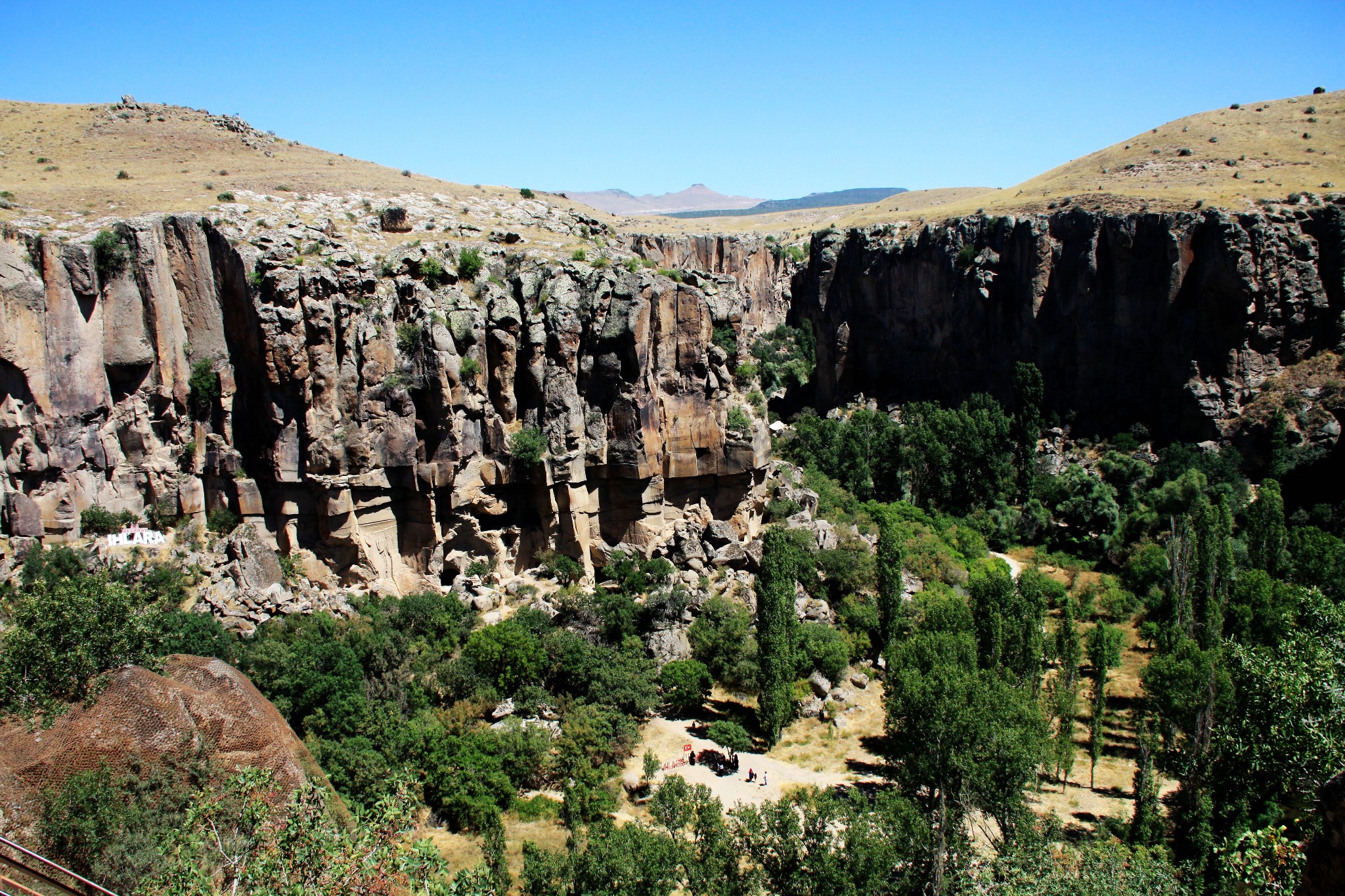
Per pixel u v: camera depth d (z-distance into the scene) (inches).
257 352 3390.7
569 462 3762.3
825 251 7450.8
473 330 3649.1
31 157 4827.8
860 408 6835.6
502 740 2645.2
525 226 4547.2
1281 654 2464.3
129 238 3348.9
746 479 4168.3
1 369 3110.2
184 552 3319.4
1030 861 2047.2
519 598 3612.2
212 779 1801.2
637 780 2711.6
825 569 3969.0
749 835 2048.5
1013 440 5753.0
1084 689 3548.2
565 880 1914.4
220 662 2081.7
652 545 3991.1
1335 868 1043.3
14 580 3053.6
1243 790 2331.4
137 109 5762.8
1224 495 4542.3
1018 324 6496.1
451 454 3602.4
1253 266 5649.6
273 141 5821.9
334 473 3467.0
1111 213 6141.7
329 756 2433.6
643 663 3142.2
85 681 1941.4
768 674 2987.2
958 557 4712.1
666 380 4008.4
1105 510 5083.7
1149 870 1998.0
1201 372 5792.3
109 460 3378.4
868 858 1979.6
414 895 1398.9
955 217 6889.8
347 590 3457.2
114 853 1567.4
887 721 2603.3
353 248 3727.9
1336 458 5206.7
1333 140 7317.9
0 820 1630.2
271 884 1318.9
